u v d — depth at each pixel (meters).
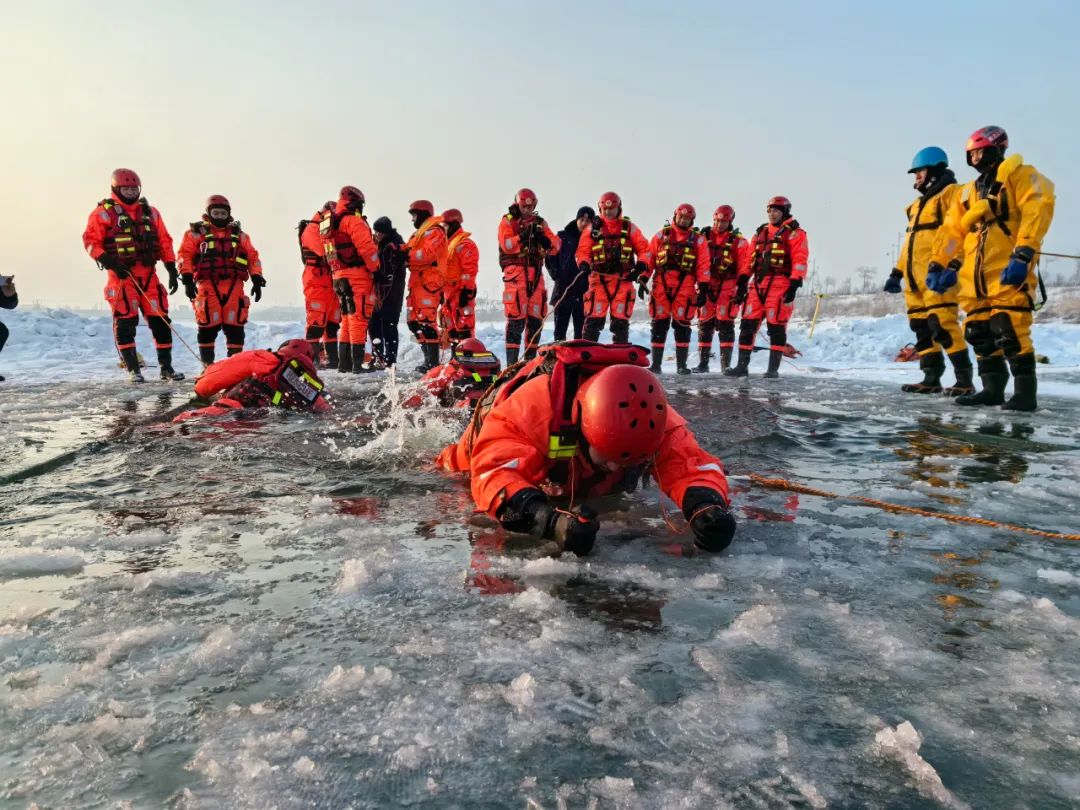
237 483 3.58
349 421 5.39
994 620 1.99
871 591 2.20
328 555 2.50
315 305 11.22
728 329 11.45
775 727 1.45
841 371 11.93
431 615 1.99
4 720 1.46
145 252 8.88
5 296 9.29
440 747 1.37
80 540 2.64
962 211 6.96
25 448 4.38
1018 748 1.39
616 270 10.65
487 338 16.20
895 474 3.94
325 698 1.54
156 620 1.95
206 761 1.32
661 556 2.51
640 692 1.57
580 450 2.65
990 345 6.66
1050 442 4.92
